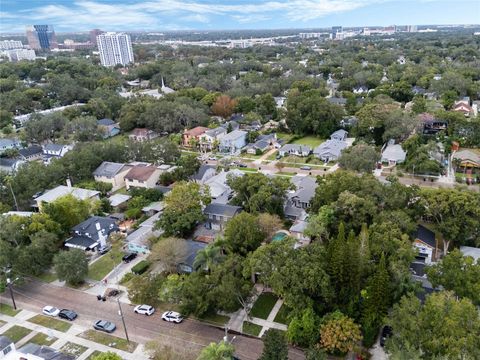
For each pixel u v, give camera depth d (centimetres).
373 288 4278
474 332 3516
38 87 19262
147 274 5497
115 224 7194
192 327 4897
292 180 8575
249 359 4312
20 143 12775
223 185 8488
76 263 5684
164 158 10450
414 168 9169
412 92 16062
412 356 3447
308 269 4478
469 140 10419
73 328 4984
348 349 4066
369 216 5903
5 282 5519
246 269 4881
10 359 4297
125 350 4559
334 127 12738
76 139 12638
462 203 5647
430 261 5656
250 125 13925
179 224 6525
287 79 19438
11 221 6325
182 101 14938
